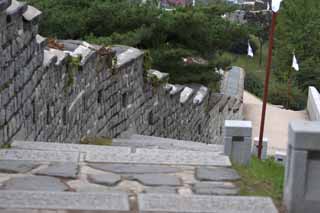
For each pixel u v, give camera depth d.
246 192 7.96
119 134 18.70
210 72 33.47
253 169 9.71
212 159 9.62
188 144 17.08
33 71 12.61
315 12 57.06
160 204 7.27
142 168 8.96
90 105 16.44
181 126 24.88
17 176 8.31
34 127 12.80
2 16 10.44
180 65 32.34
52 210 6.95
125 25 33.59
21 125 11.95
